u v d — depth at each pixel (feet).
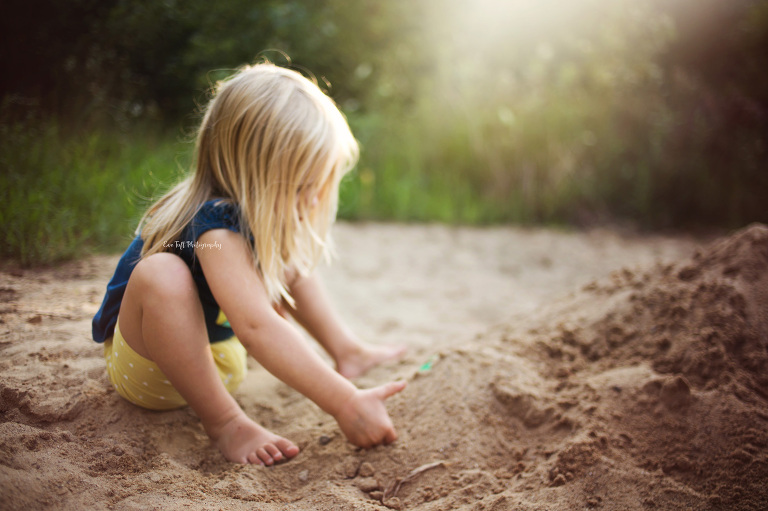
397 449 5.15
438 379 5.86
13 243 8.21
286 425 5.75
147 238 5.08
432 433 5.27
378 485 4.84
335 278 11.48
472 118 18.11
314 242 5.60
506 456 5.05
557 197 17.19
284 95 4.99
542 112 18.10
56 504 3.84
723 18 19.38
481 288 11.65
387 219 16.17
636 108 18.39
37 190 8.92
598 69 19.29
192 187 5.15
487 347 6.35
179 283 4.64
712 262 6.60
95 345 5.98
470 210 16.72
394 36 20.61
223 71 13.85
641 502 4.34
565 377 5.89
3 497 3.71
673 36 19.57
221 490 4.43
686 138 18.15
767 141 18.38
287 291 6.41
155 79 13.69
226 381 5.65
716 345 5.50
